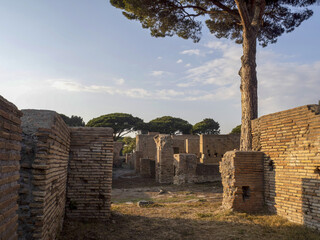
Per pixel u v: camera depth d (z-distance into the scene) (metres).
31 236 4.49
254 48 15.42
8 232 3.09
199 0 17.86
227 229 7.72
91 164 8.77
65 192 8.32
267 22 19.08
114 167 40.16
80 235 6.95
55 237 6.07
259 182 9.74
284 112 8.96
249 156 9.80
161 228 8.05
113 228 7.94
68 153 8.45
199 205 11.59
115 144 41.28
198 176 20.91
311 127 7.86
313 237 6.68
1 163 2.96
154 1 16.30
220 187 17.58
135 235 7.38
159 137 23.94
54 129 5.27
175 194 15.82
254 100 14.85
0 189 2.87
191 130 59.94
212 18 19.61
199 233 7.51
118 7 17.86
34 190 4.65
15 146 3.39
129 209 11.00
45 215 4.81
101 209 8.62
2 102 2.97
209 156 28.67
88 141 8.87
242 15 15.12
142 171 28.22
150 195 16.03
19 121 3.58
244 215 9.04
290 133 8.64
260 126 10.20
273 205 9.20
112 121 52.47
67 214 8.45
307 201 7.78
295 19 18.64
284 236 6.94
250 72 15.11
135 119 55.19
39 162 4.73
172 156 23.55
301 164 8.11
